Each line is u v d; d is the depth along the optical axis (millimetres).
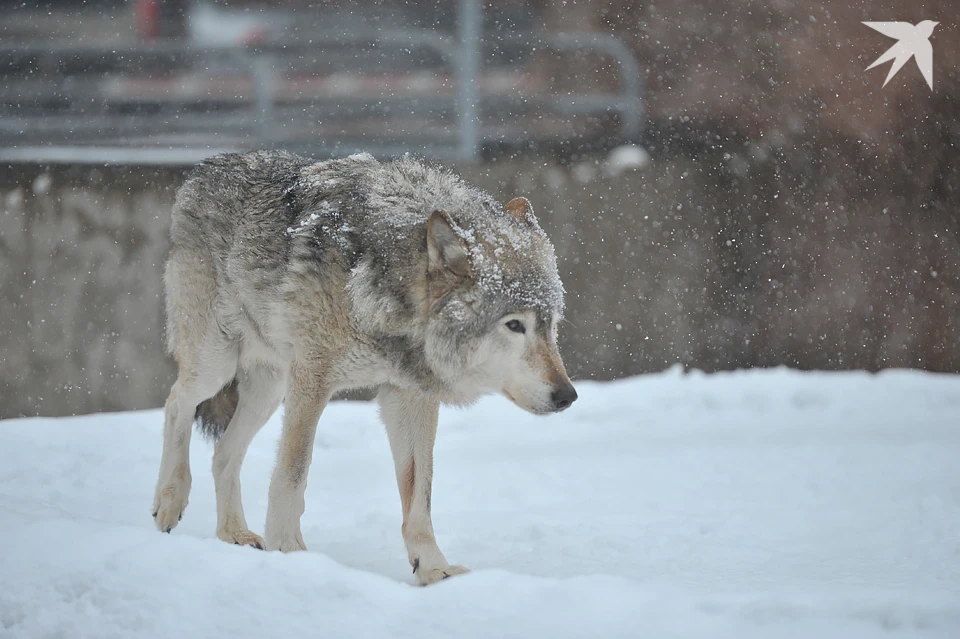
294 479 9727
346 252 9539
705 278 24328
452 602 7109
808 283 25125
